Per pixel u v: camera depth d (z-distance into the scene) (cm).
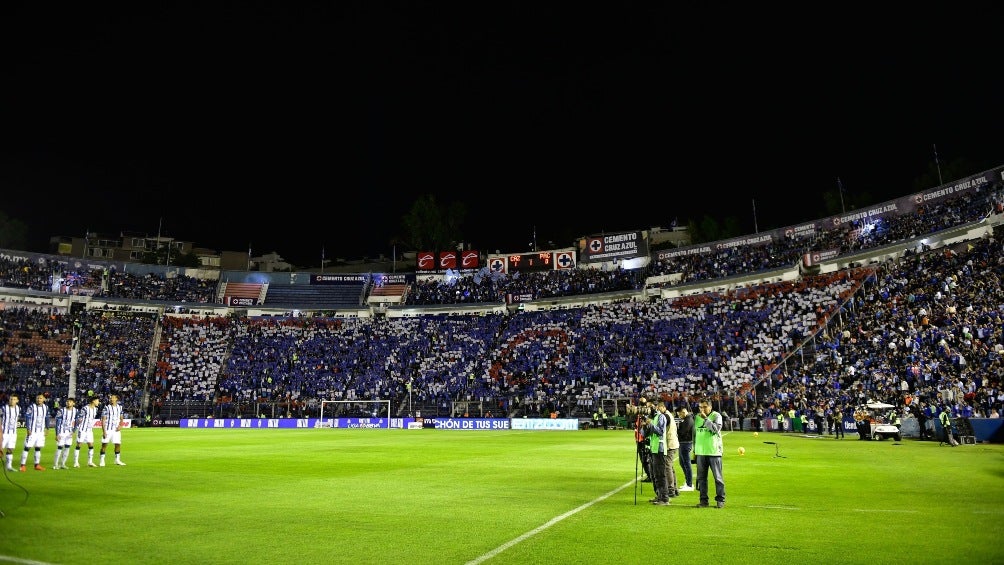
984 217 5097
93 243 10706
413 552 957
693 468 2159
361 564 886
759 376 5556
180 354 7138
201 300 7956
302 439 4112
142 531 1116
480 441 3931
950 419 3303
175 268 8100
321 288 8319
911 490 1605
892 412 3706
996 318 3944
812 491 1603
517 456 2778
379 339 7512
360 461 2531
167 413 6431
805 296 6053
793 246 6662
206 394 6669
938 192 5741
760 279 6625
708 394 5500
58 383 6334
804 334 5684
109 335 7088
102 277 7644
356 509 1355
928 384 3919
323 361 7150
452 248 10719
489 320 7612
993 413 3303
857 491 1596
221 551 965
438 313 8056
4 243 9356
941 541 1012
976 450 2816
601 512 1309
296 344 7425
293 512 1317
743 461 2427
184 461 2506
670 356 6162
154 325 7425
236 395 6644
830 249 6294
